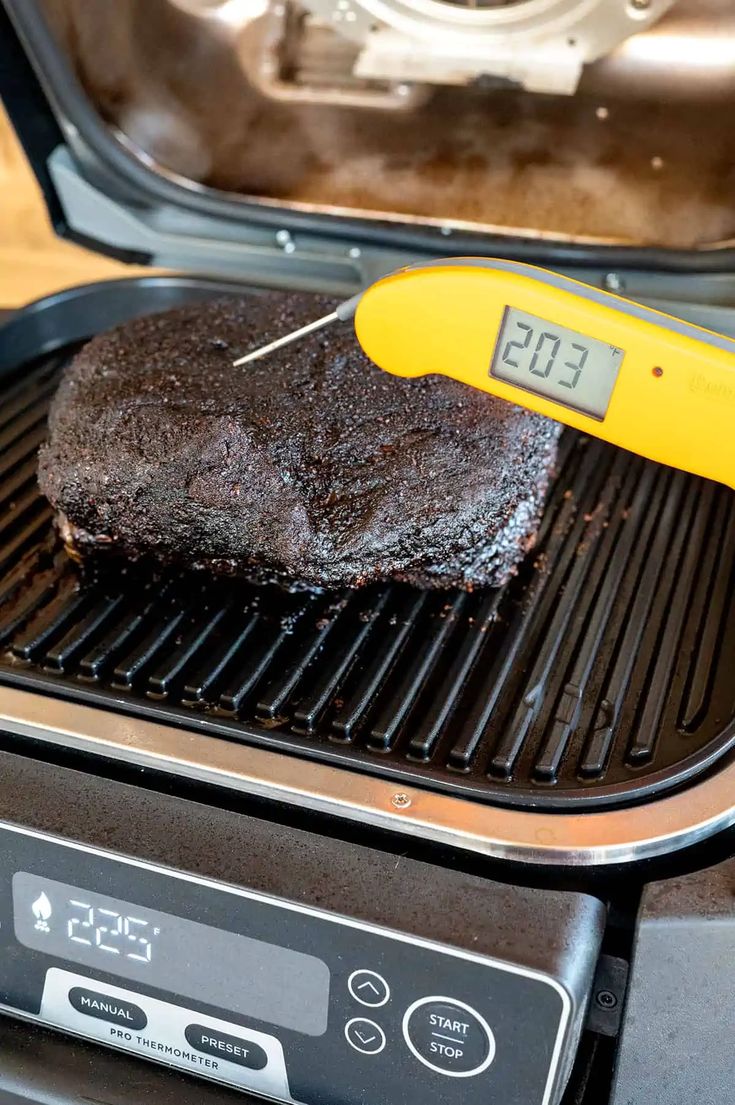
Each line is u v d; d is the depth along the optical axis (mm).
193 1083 546
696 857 511
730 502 698
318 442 624
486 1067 496
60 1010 554
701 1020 500
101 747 549
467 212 778
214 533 623
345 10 706
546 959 474
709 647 603
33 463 723
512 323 540
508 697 582
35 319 811
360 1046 511
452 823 511
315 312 697
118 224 812
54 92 735
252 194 800
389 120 746
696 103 688
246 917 506
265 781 530
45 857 525
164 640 608
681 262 733
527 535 648
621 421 540
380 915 489
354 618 623
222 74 742
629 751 555
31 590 639
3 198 996
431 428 630
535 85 706
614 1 666
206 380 647
